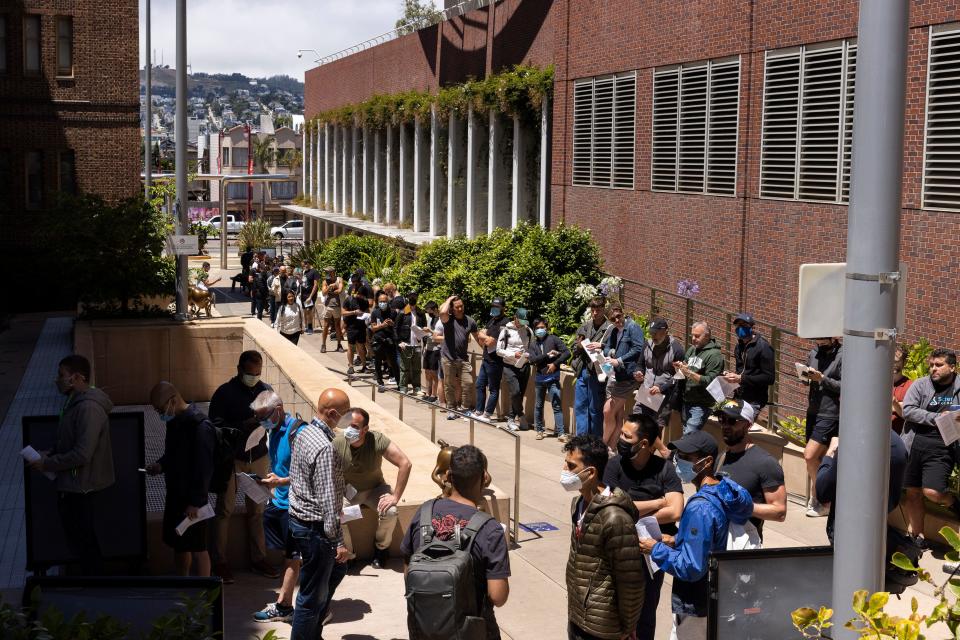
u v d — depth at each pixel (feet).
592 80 82.38
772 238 61.11
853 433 15.35
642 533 21.03
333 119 168.14
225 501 28.91
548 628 26.58
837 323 15.81
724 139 65.77
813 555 19.08
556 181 88.28
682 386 43.78
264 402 26.58
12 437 51.34
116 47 117.80
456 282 74.59
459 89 110.73
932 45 48.57
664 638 26.08
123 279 76.69
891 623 13.21
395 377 70.44
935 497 31.45
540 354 52.85
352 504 26.40
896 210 15.12
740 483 22.58
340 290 86.99
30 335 91.56
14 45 114.73
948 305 47.60
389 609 27.14
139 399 63.93
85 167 118.21
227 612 27.14
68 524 27.07
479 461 19.36
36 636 14.51
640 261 75.87
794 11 58.75
